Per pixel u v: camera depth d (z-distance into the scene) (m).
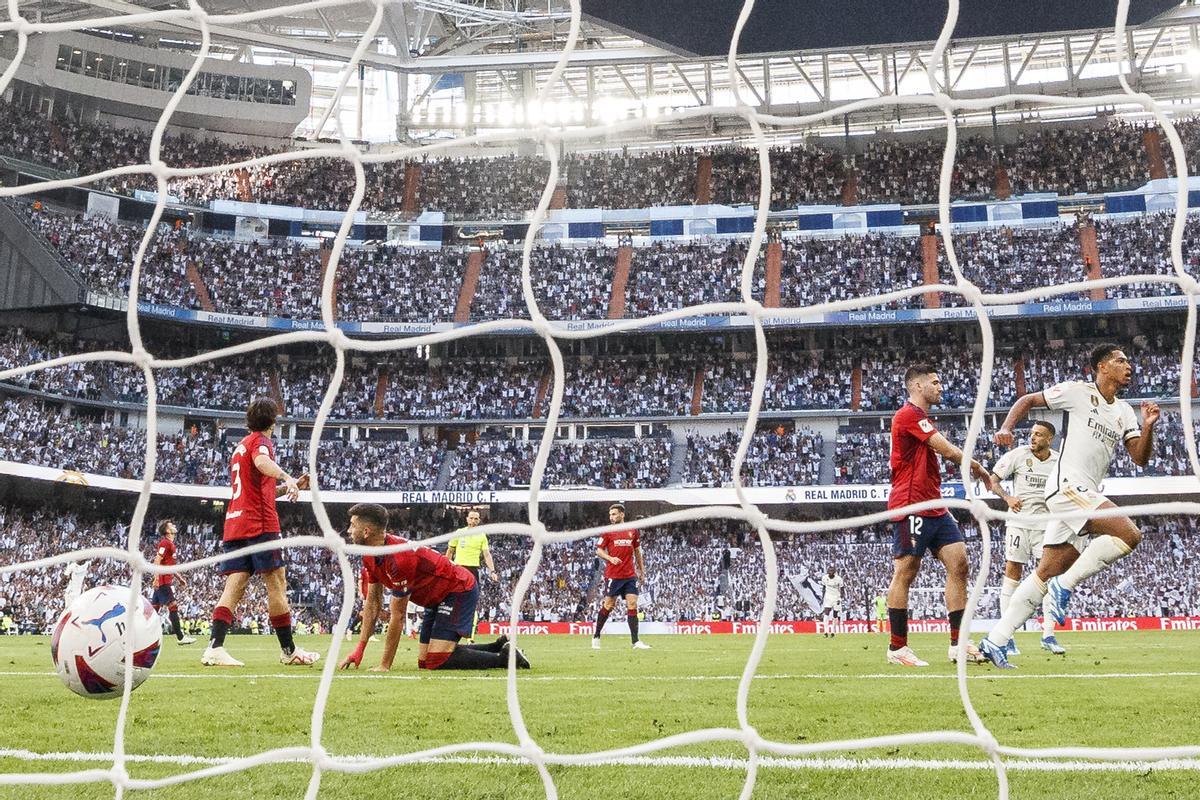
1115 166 42.16
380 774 3.07
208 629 27.38
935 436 7.28
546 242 43.81
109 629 4.23
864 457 35.69
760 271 41.47
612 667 8.23
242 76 44.22
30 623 27.23
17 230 36.16
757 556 32.47
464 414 39.16
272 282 40.94
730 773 3.04
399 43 40.00
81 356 3.37
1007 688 5.55
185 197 42.06
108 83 41.84
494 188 45.38
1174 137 3.35
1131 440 6.75
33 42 40.28
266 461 7.75
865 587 30.27
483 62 40.53
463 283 42.25
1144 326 38.41
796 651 11.01
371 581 7.98
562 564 33.44
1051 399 6.91
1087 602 28.22
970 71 47.69
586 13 31.30
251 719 4.32
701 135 48.44
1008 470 9.69
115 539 33.16
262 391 39.25
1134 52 46.22
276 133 46.16
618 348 41.03
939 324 39.50
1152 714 4.34
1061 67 47.25
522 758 3.31
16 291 35.81
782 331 40.22
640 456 37.19
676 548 33.41
